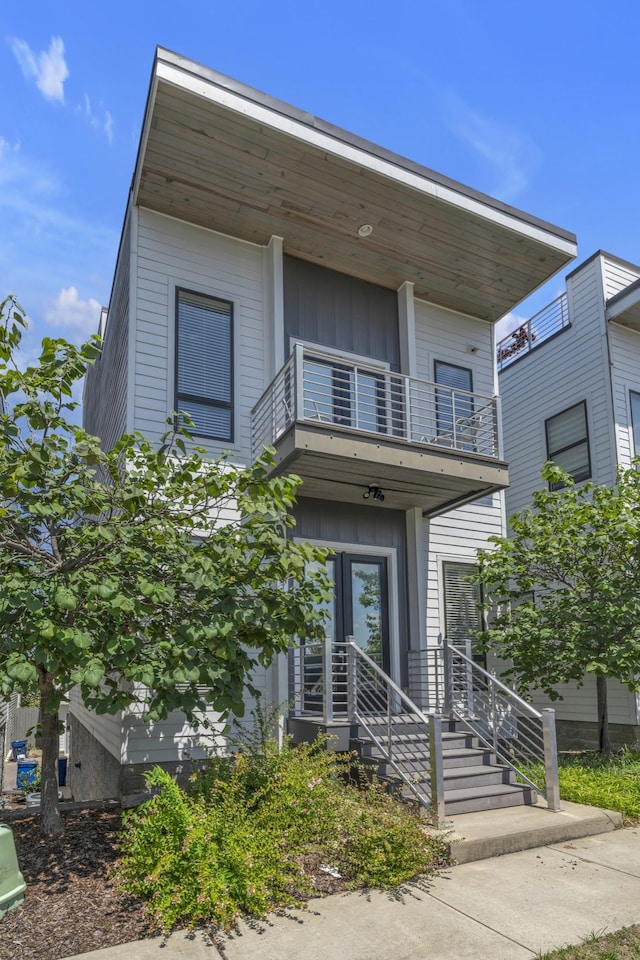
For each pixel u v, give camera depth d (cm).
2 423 512
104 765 921
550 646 986
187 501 611
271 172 877
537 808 689
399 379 1094
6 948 399
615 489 1264
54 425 536
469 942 411
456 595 1091
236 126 812
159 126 805
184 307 936
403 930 429
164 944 407
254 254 1007
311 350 852
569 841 622
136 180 906
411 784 667
